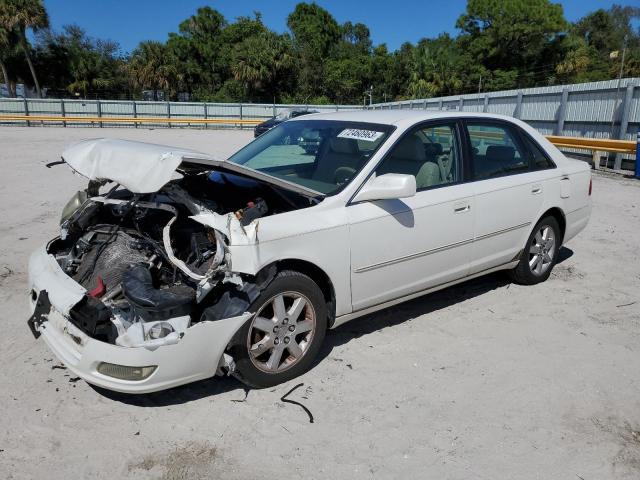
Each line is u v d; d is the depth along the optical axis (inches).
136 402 129.2
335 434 118.3
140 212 144.8
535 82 2134.6
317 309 137.6
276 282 127.9
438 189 163.5
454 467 109.0
